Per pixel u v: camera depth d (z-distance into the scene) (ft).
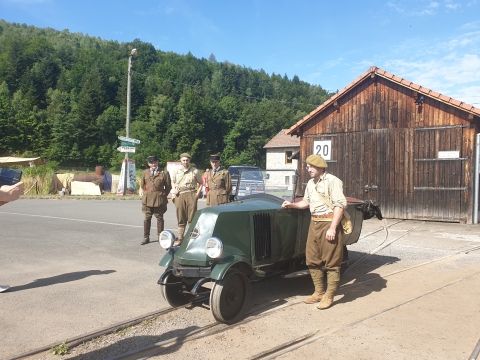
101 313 18.10
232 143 282.15
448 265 26.96
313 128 59.67
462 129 47.83
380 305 19.24
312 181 19.43
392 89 52.75
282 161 156.97
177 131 279.49
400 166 52.13
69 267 25.79
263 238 19.40
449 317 17.66
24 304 19.13
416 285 22.48
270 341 15.38
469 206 47.34
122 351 14.60
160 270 25.18
